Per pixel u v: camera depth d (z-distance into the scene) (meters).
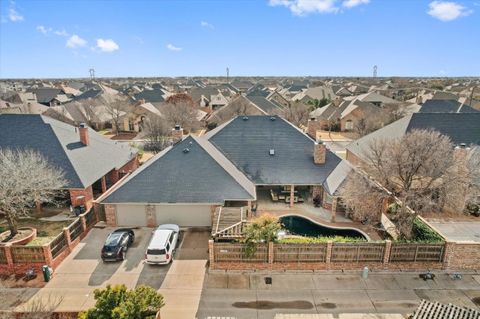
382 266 18.66
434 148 20.75
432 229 20.06
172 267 19.14
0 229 23.16
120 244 19.95
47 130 27.55
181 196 22.95
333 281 17.92
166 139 46.41
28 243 21.14
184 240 22.03
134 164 35.69
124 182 23.84
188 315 15.45
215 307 15.98
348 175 24.45
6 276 18.16
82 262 19.58
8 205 20.11
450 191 21.47
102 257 19.44
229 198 23.00
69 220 24.53
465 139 30.52
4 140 27.08
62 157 25.84
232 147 29.62
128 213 23.70
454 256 18.50
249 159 28.56
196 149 25.75
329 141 57.22
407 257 18.55
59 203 26.36
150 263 19.08
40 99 88.81
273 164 28.09
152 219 23.77
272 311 15.75
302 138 30.05
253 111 59.97
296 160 28.33
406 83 174.75
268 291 17.11
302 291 17.12
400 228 20.66
